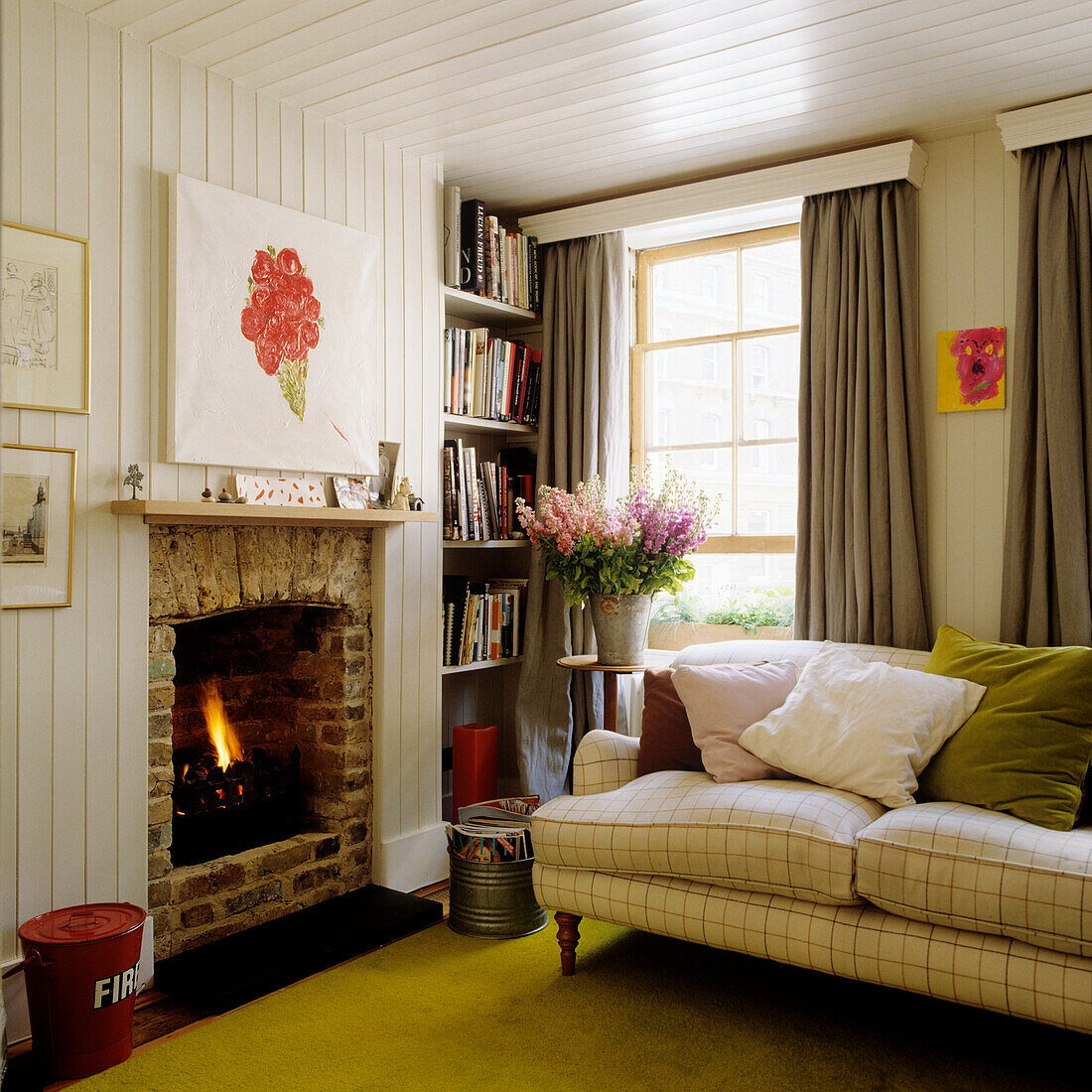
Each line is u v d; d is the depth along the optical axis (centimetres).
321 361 314
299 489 309
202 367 279
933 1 250
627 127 332
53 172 247
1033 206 318
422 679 358
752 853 235
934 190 344
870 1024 247
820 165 348
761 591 397
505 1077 221
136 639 267
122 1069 226
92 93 255
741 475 402
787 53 278
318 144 318
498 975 275
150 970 268
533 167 370
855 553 343
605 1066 226
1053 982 202
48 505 246
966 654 287
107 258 259
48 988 220
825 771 261
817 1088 216
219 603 290
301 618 349
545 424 418
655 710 305
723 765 275
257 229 294
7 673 239
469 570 438
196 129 281
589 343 405
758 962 286
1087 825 244
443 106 313
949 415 342
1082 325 311
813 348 357
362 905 319
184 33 263
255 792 327
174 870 290
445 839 366
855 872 226
